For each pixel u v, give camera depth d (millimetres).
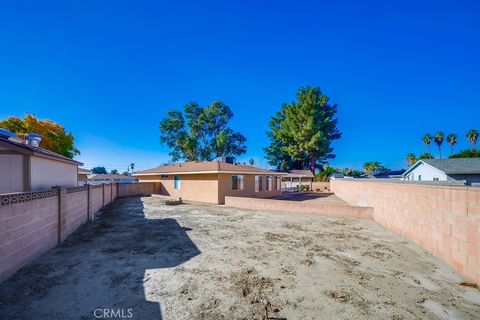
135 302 4309
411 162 57406
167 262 6230
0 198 5012
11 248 5383
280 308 4137
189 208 16516
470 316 3977
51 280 5156
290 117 47094
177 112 48156
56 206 7750
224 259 6453
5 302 4297
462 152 40031
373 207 12062
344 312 4039
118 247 7523
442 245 6426
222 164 23109
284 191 33094
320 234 9172
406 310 4121
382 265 6086
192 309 4094
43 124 26297
